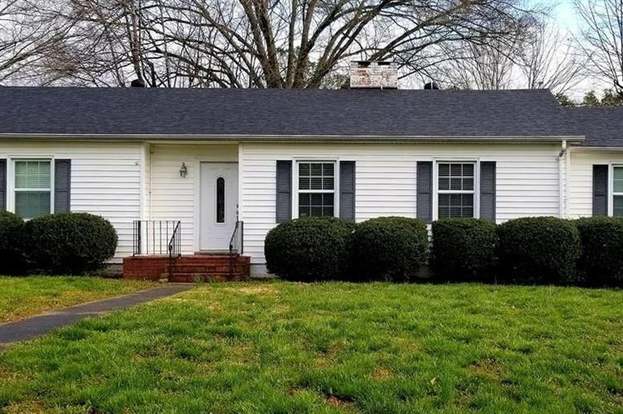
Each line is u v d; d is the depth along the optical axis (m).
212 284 12.34
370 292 10.37
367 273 13.34
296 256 12.91
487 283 13.19
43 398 4.74
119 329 6.96
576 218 14.64
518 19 25.64
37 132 14.20
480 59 32.72
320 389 5.05
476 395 4.95
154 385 5.02
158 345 6.25
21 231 13.52
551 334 7.00
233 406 4.55
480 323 7.45
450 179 14.68
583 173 14.85
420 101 16.33
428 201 14.59
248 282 13.00
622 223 12.98
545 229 12.77
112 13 24.86
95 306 9.07
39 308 8.92
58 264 13.48
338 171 14.58
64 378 5.14
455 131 14.48
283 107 15.89
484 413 4.57
